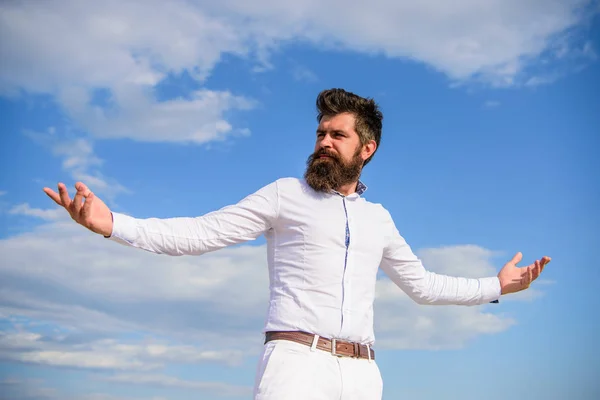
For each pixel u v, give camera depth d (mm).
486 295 3328
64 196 2426
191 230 2703
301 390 2605
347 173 2969
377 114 3154
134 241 2596
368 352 2832
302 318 2723
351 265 2842
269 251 2918
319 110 3098
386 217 3102
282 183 2900
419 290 3238
